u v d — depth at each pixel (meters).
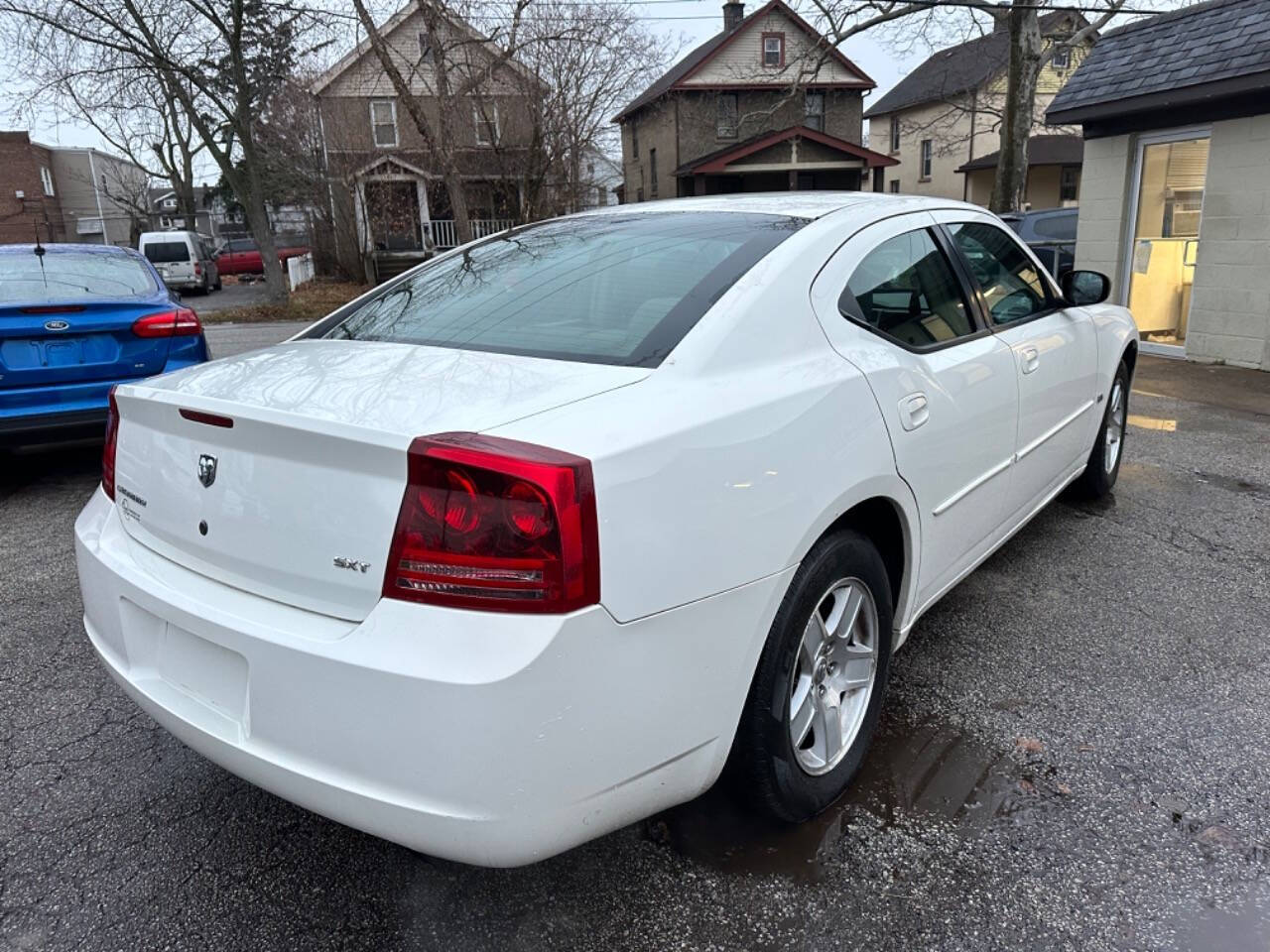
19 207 42.78
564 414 1.78
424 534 1.63
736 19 31.84
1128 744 2.67
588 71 19.45
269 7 18.31
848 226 2.64
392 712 1.62
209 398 1.98
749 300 2.21
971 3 16.89
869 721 2.50
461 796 1.61
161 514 2.10
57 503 5.31
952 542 2.90
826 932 2.00
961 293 3.09
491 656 1.58
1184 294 9.45
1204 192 8.91
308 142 25.08
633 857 2.24
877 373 2.40
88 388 5.15
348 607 1.73
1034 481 3.62
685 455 1.83
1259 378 8.23
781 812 2.22
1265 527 4.44
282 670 1.74
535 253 2.82
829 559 2.20
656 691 1.79
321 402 1.87
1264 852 2.21
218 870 2.24
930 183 37.09
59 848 2.32
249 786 2.58
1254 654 3.20
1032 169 33.16
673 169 32.00
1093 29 17.81
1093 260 10.16
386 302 2.79
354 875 2.22
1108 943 1.95
